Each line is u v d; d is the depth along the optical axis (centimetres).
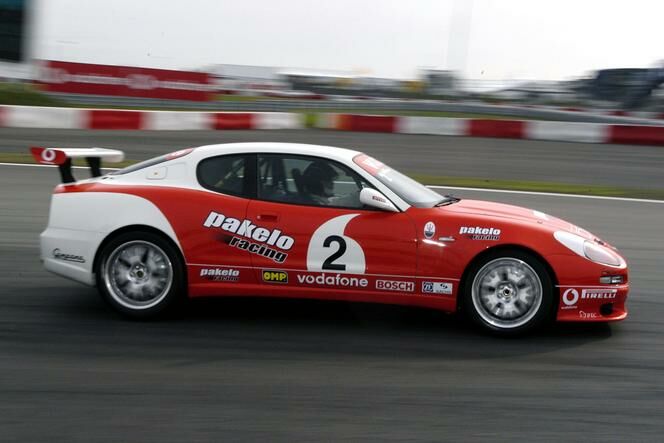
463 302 498
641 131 1800
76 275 514
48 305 549
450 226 491
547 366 450
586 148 1731
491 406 390
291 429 357
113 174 540
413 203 505
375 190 500
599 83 2536
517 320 493
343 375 427
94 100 2331
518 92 2662
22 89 2306
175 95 2367
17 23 2328
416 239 490
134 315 512
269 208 503
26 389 398
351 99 2691
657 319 554
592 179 1362
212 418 367
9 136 1625
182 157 527
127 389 401
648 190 1264
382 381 420
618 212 1014
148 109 2316
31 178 1130
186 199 508
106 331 494
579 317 493
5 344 467
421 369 439
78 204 516
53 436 346
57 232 517
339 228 495
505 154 1612
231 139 1714
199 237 504
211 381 414
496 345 484
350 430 357
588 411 388
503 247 489
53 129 1764
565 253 488
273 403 387
